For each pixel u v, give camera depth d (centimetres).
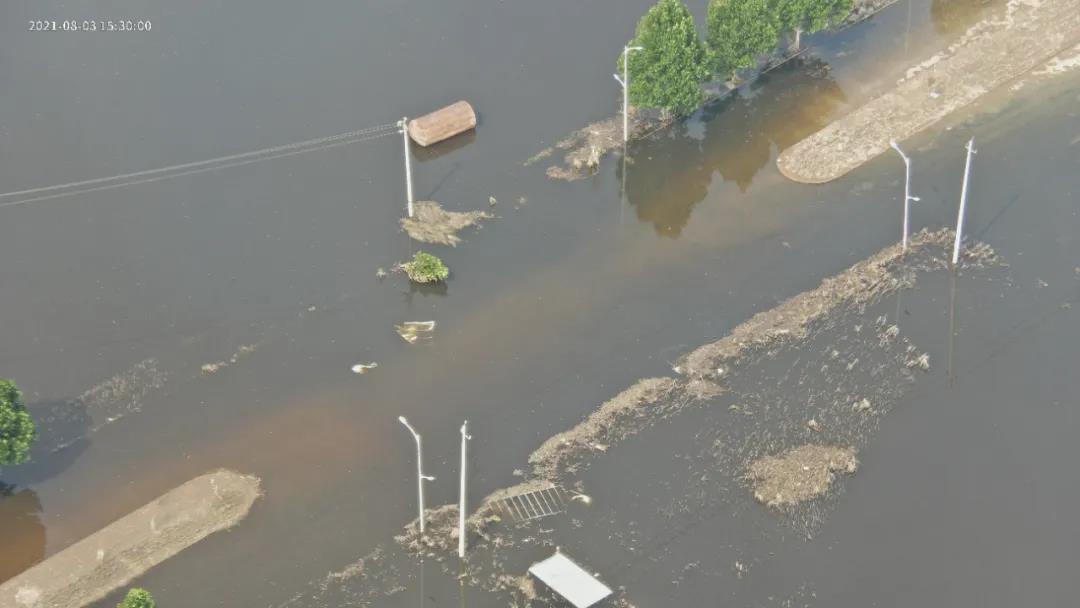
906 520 9631
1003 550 9412
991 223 12119
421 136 13062
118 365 10850
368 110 13612
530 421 10431
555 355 11012
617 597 9100
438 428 10369
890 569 9294
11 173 12756
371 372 10850
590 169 12962
